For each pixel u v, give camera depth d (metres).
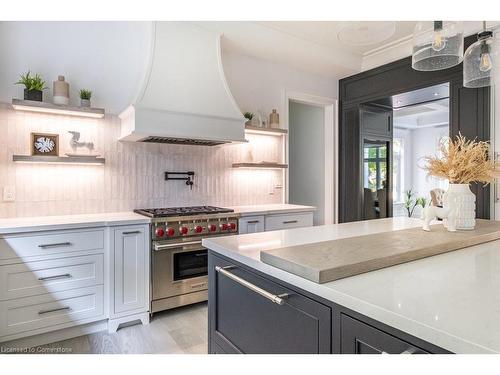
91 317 2.45
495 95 3.17
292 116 5.43
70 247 2.37
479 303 0.85
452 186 1.82
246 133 3.92
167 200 3.37
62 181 2.83
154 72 2.82
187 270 2.90
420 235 1.59
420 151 8.45
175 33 2.98
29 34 2.68
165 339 2.41
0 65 2.57
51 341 2.35
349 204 4.64
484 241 1.59
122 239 2.57
